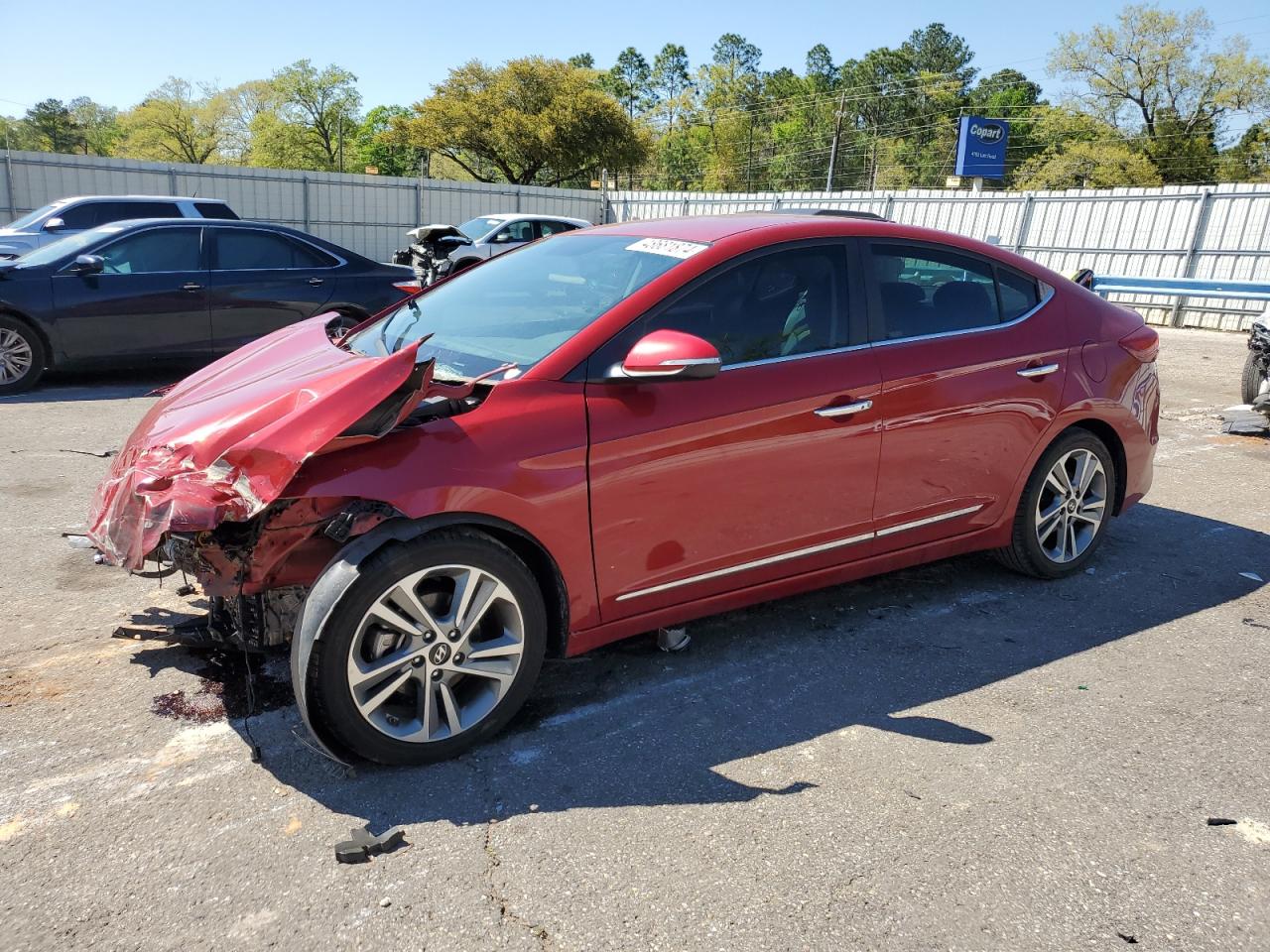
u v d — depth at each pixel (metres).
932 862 2.39
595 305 3.14
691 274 3.16
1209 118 50.44
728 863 2.37
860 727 3.04
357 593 2.52
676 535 3.08
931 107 99.12
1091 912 2.23
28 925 2.09
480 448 2.70
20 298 7.79
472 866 2.33
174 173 23.22
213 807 2.54
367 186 25.95
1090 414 4.11
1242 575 4.49
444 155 55.09
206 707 3.04
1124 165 51.06
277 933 2.09
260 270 8.73
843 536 3.50
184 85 72.56
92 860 2.31
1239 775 2.82
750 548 3.27
